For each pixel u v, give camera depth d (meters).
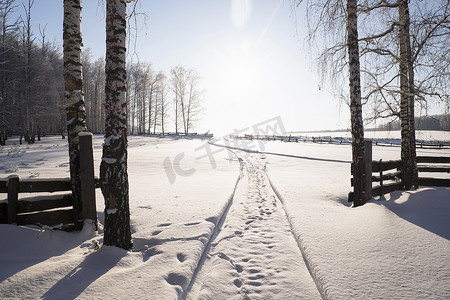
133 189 7.78
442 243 3.51
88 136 4.11
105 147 3.42
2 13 20.45
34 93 30.95
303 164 15.95
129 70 46.50
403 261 3.07
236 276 3.06
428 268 2.88
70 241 3.83
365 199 5.94
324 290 2.55
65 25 4.23
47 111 34.62
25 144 25.98
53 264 3.01
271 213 5.84
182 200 6.42
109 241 3.40
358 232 4.08
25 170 10.05
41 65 31.05
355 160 5.98
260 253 3.70
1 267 2.91
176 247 3.60
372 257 3.21
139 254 3.41
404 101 6.79
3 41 21.50
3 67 26.72
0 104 26.03
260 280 2.96
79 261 3.10
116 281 2.70
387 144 34.84
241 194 7.79
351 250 3.43
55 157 15.14
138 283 2.66
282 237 4.30
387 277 2.74
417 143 30.67
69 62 4.21
